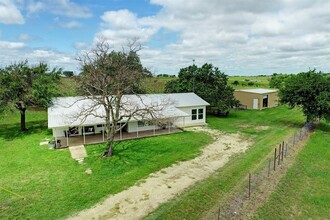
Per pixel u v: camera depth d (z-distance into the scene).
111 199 13.22
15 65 27.38
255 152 20.53
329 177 16.59
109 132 20.22
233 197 13.25
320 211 12.70
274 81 69.06
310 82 28.75
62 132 25.58
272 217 11.80
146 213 11.88
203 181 15.30
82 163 18.31
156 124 23.92
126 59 28.97
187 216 11.57
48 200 13.15
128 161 18.72
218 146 22.75
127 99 26.27
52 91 27.16
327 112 28.31
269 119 36.47
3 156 20.05
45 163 18.36
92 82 23.02
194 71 40.97
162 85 50.69
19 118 35.16
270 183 14.96
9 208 12.41
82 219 11.46
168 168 17.47
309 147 22.48
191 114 31.89
